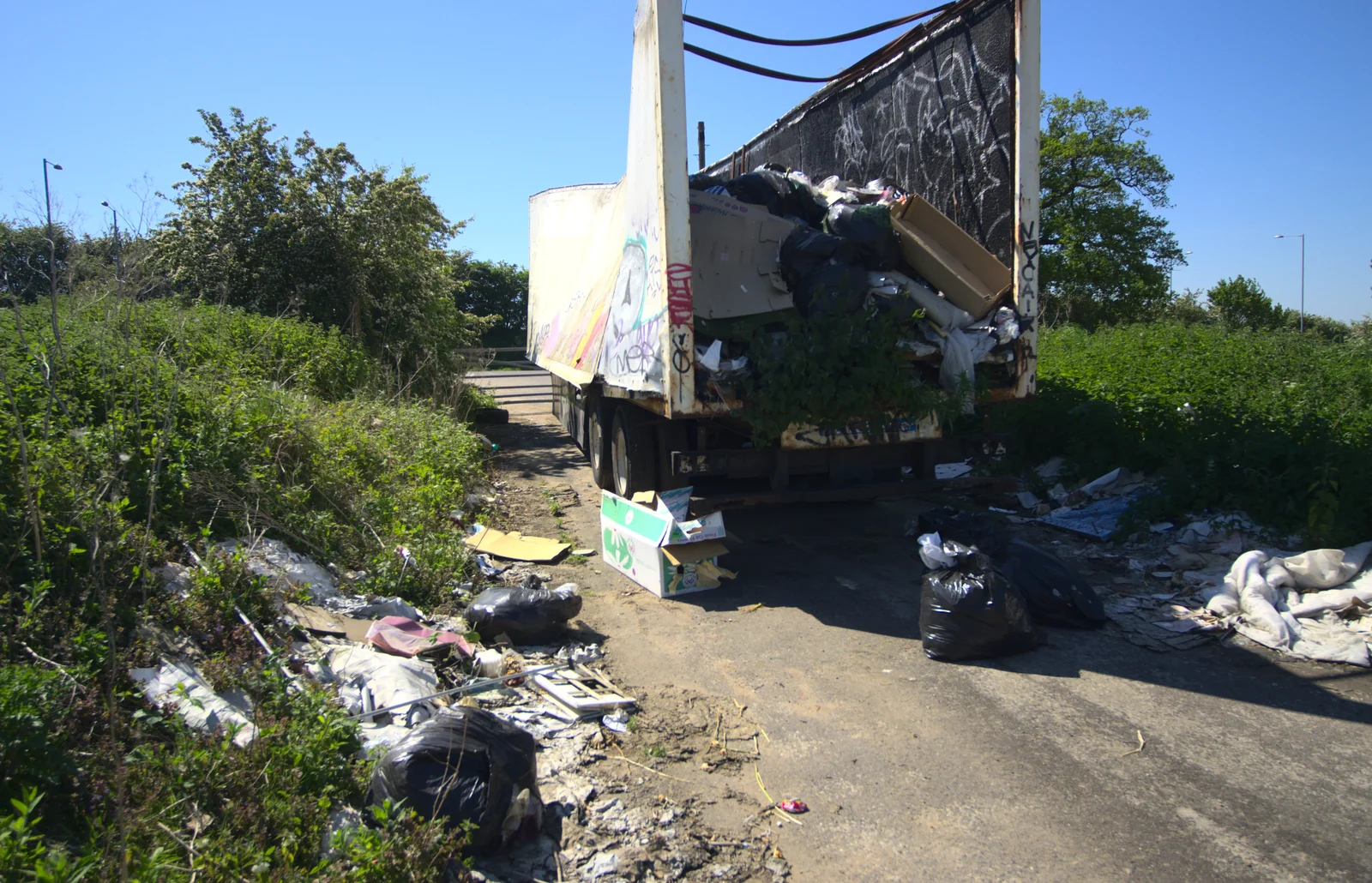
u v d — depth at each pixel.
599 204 9.14
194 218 14.24
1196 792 3.24
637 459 6.98
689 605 5.47
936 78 7.01
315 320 14.17
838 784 3.35
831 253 5.83
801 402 5.35
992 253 6.37
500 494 8.84
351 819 2.78
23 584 3.44
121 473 4.49
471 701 3.89
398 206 14.85
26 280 5.19
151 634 3.57
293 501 5.59
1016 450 8.52
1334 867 2.78
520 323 39.59
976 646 4.48
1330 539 5.41
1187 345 9.51
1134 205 32.34
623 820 3.05
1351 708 3.88
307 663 3.80
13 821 2.33
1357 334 18.61
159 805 2.63
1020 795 3.25
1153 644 4.66
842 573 6.10
